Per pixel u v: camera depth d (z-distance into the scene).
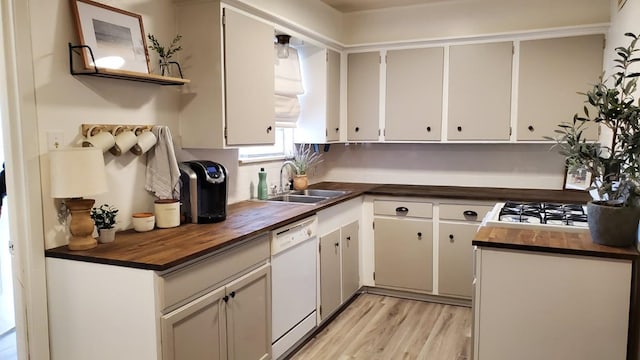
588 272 2.05
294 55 3.98
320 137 4.10
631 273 2.00
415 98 4.14
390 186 4.46
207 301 2.13
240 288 2.39
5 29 1.93
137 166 2.52
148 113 2.60
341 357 3.03
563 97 3.72
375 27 4.36
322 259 3.36
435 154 4.45
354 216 3.99
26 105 1.97
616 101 1.96
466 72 3.96
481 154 4.30
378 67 4.24
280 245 2.76
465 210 3.80
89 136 2.23
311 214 3.10
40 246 2.04
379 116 4.28
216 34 2.68
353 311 3.82
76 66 2.17
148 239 2.24
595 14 3.70
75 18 2.15
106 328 1.96
